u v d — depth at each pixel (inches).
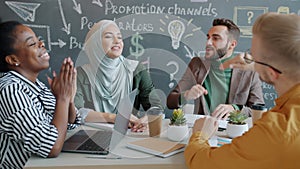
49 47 99.3
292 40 34.0
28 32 50.8
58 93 47.7
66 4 98.0
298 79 35.5
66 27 99.0
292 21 34.8
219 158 36.2
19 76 50.6
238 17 105.2
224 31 85.3
